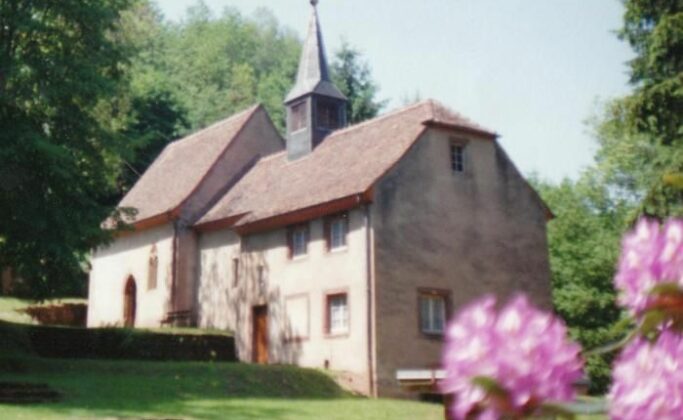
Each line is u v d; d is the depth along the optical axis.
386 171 25.45
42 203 22.48
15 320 35.50
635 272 1.77
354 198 25.17
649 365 1.57
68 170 22.50
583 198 40.97
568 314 32.78
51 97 22.92
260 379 22.66
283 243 28.73
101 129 24.77
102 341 26.95
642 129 23.20
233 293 31.23
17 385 17.66
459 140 27.75
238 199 33.22
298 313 27.53
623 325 1.80
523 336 1.53
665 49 22.42
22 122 22.67
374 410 19.33
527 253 28.52
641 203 22.23
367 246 24.88
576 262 33.75
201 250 33.94
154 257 35.44
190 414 16.72
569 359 1.53
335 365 25.50
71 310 39.41
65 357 26.12
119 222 24.75
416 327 25.17
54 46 24.52
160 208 35.50
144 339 27.59
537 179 50.78
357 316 24.92
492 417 1.52
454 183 27.25
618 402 1.59
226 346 29.81
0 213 22.34
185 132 54.38
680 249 1.73
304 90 32.38
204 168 35.84
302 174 30.61
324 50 33.38
